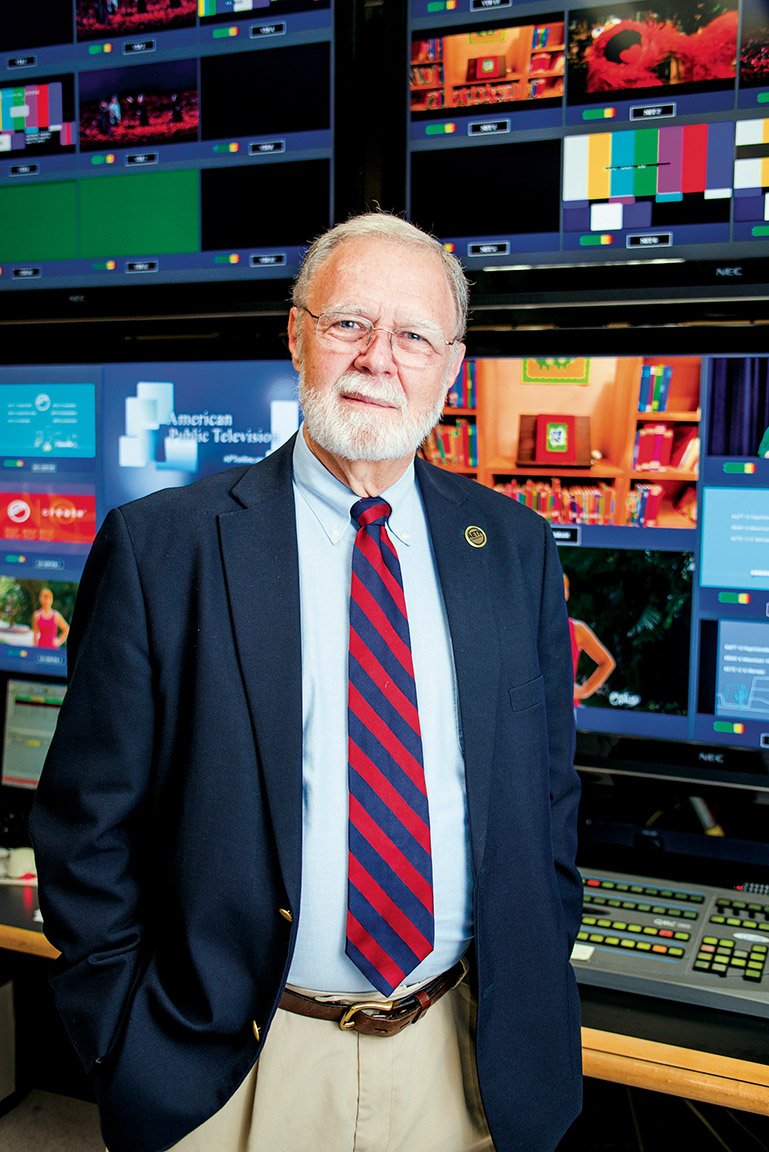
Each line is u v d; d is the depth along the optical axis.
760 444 1.57
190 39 1.78
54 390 1.94
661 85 1.56
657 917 1.54
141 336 1.87
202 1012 1.12
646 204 1.59
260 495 1.21
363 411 1.15
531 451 1.68
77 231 1.90
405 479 1.27
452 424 1.71
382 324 1.16
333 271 1.19
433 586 1.26
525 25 1.61
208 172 1.80
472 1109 1.28
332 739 1.16
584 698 1.71
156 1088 1.11
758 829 1.70
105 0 1.81
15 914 1.61
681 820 1.73
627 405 1.63
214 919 1.11
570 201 1.62
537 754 1.25
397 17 1.67
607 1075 1.26
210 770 1.11
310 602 1.20
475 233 1.68
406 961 1.14
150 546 1.17
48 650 1.99
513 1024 1.20
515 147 1.64
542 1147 1.21
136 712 1.15
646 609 1.66
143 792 1.18
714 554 1.61
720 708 1.63
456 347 1.30
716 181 1.55
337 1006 1.18
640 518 1.64
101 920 1.16
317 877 1.14
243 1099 1.20
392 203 1.72
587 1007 1.35
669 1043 1.27
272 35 1.73
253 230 1.79
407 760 1.16
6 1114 2.22
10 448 1.99
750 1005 1.32
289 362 1.79
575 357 1.64
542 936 1.22
